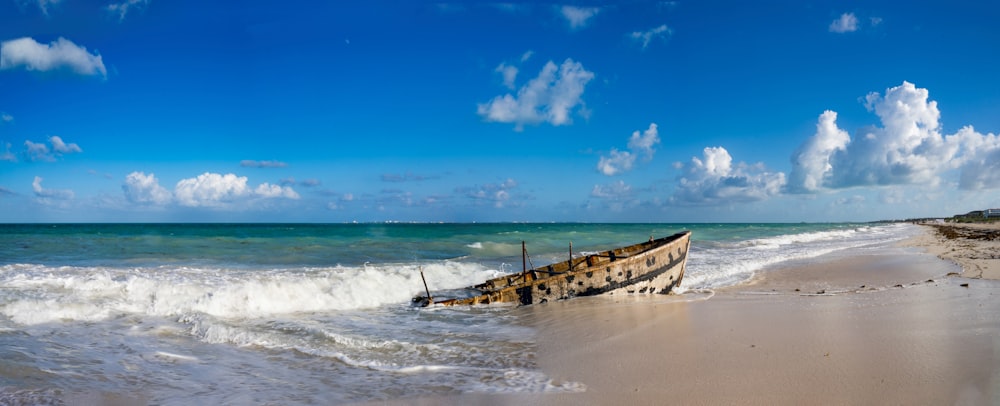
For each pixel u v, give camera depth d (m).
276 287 12.34
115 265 18.22
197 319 10.13
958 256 22.47
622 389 6.23
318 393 6.30
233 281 14.19
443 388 6.43
